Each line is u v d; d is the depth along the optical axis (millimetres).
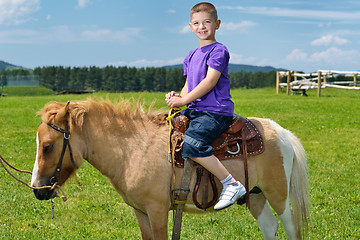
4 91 62781
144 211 3586
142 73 118188
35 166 3436
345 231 5051
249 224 5289
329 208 5895
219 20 3682
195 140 3377
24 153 9523
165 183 3473
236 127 3584
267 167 3715
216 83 3516
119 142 3529
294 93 30047
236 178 3604
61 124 3408
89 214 5742
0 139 11367
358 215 5555
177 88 117938
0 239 4785
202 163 3402
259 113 16922
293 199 3914
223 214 5723
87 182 7250
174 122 3549
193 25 3643
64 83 121375
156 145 3520
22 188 6820
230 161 3592
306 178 3965
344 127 13344
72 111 3453
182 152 3422
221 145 3547
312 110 18141
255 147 3637
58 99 26953
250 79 104875
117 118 3596
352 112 17406
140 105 3775
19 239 4809
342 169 8133
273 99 24641
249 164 3648
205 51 3564
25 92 65250
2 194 6441
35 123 14812
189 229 5227
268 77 104000
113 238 4926
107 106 3598
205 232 5168
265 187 3779
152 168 3436
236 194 3412
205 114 3480
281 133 3861
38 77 115250
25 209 5867
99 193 6656
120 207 6035
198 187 3482
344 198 6324
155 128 3639
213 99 3488
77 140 3486
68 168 3514
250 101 23047
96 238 4910
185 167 3439
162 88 117562
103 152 3537
